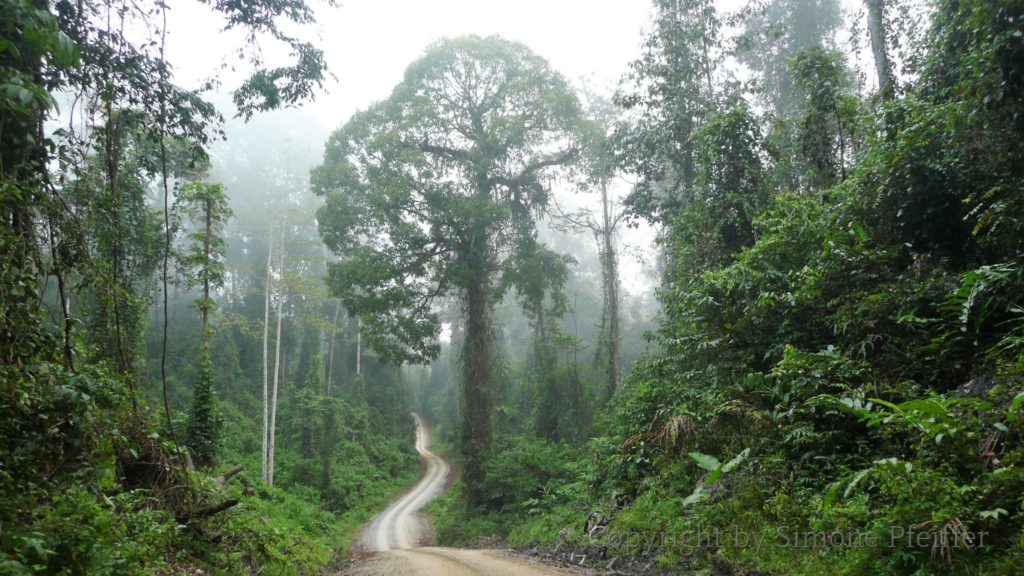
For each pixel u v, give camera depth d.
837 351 7.11
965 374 6.38
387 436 49.19
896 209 8.22
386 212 22.42
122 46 8.12
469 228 23.31
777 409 7.18
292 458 33.12
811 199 9.46
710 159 12.73
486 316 25.28
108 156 7.71
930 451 4.94
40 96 5.13
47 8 6.87
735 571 5.91
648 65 18.28
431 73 24.08
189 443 14.52
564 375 26.05
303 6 9.95
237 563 8.02
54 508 4.72
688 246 13.41
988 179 7.38
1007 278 5.89
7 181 5.62
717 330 9.58
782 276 8.42
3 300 5.25
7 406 4.96
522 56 24.67
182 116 9.46
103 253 7.95
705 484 7.85
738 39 17.80
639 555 7.75
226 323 30.17
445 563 10.08
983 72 6.84
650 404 12.10
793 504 5.97
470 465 22.84
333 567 11.30
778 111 23.80
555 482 19.17
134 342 13.57
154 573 5.85
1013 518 3.94
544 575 7.98
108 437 6.29
